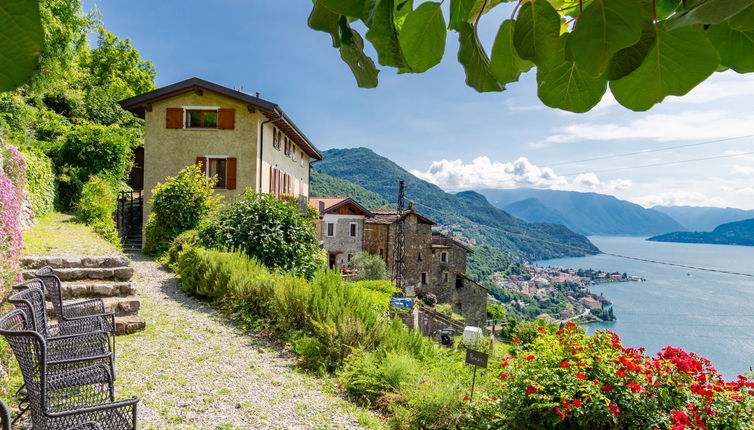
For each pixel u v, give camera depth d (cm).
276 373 517
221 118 1579
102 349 344
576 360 406
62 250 793
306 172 2805
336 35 47
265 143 1684
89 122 2139
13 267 446
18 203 493
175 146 1591
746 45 54
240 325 672
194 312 721
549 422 387
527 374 410
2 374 343
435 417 429
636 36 39
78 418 241
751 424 344
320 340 586
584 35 40
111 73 2816
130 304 632
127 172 2030
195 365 509
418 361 550
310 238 1095
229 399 436
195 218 1312
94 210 1333
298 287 685
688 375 371
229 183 1570
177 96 1595
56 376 289
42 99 1948
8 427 149
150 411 392
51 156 1582
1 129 1203
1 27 22
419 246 3092
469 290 3450
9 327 236
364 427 412
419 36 49
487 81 53
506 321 3938
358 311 641
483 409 429
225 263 809
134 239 1597
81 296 634
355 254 2836
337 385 502
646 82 46
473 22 51
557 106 53
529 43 48
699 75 44
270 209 1060
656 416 355
